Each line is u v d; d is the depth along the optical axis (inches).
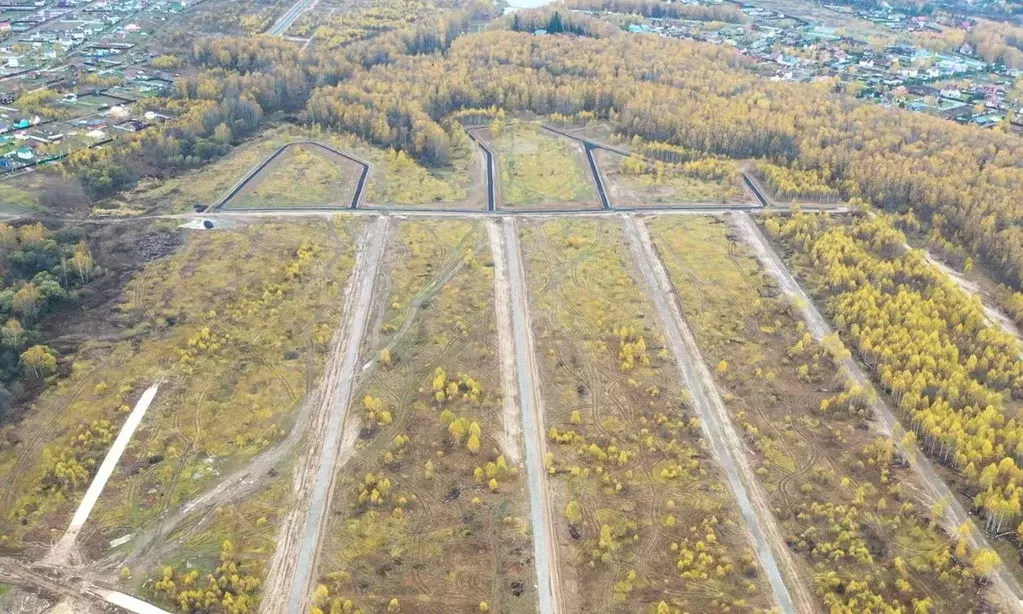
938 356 7431.1
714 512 6048.2
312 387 7214.6
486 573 5511.8
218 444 6525.6
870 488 6284.5
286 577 5447.8
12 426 6545.3
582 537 5812.0
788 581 5526.6
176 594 5285.4
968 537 5816.9
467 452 6520.7
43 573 5413.4
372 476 6210.6
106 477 6151.6
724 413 7081.7
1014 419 6761.8
